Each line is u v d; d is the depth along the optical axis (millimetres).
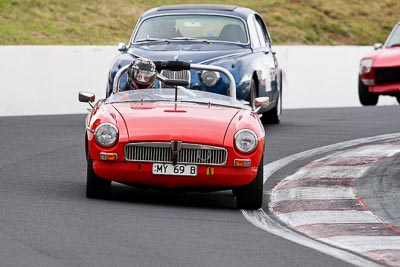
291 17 141250
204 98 36031
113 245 25203
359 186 38750
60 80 74250
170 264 23375
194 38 53344
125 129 32406
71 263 22844
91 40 117000
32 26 115188
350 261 25266
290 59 88875
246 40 53875
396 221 32094
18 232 26250
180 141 32031
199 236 27328
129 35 122875
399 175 41000
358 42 142125
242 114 34281
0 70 71062
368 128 58000
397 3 156750
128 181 32625
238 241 26984
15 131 54219
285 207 34406
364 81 79625
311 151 48125
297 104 89562
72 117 64125
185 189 32875
